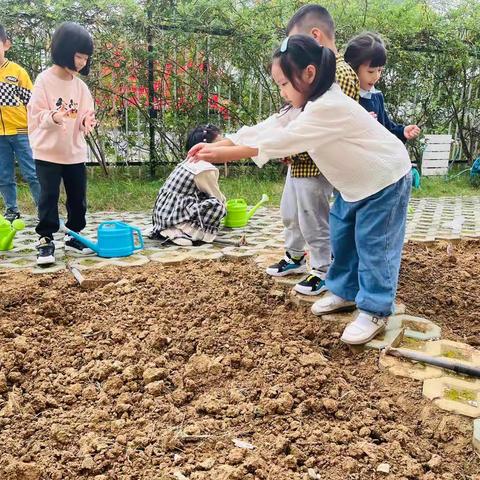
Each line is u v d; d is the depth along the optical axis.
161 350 2.68
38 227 3.96
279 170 7.99
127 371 2.42
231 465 1.85
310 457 1.90
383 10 8.03
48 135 3.83
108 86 7.28
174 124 7.68
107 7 6.95
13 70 4.87
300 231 3.38
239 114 8.02
